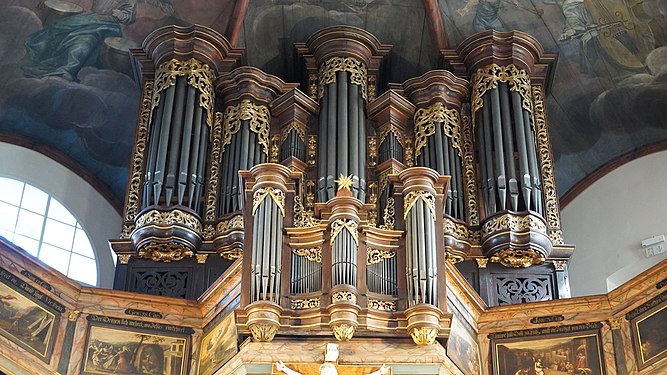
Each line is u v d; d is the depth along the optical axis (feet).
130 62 68.95
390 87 66.44
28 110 67.46
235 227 58.39
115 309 54.29
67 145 69.10
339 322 47.60
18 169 66.59
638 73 68.23
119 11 67.72
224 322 52.70
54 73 67.46
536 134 64.75
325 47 67.00
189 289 58.18
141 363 53.42
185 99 63.46
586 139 70.79
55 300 53.06
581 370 53.36
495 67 65.87
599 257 67.77
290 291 49.42
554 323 54.90
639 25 67.00
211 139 63.36
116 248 59.00
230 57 66.64
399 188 52.37
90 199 68.85
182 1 68.54
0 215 64.64
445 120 64.28
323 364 47.93
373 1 69.77
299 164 62.03
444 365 48.78
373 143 63.82
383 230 50.70
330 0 69.82
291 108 64.08
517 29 70.13
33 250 64.85
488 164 62.03
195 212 59.26
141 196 60.95
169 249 58.18
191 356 54.03
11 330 50.83
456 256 59.21
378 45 67.82
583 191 70.44
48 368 51.62
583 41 69.10
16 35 65.46
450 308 52.75
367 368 48.44
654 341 51.80
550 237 60.49
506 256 59.06
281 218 51.01
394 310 49.11
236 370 48.88
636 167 69.21
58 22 66.49
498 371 54.44
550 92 70.03
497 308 55.88
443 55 67.67
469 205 61.67
